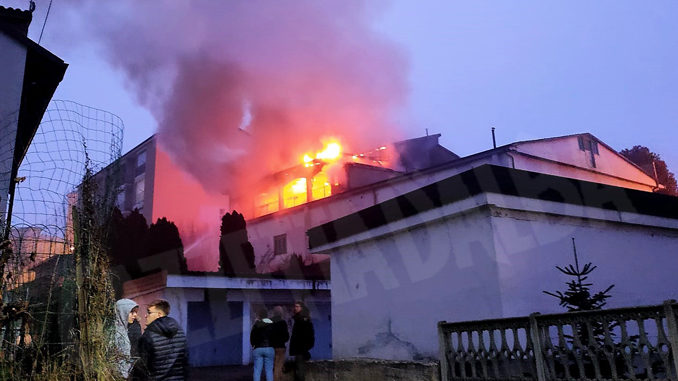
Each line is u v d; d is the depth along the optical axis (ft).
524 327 18.54
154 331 17.11
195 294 52.03
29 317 16.34
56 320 17.03
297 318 30.81
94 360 16.37
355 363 26.73
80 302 16.76
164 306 18.61
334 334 32.04
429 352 25.82
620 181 88.02
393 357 27.84
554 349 17.57
